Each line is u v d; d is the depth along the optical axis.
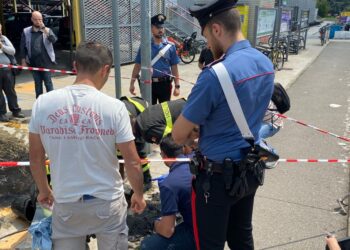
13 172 3.67
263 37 14.70
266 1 20.06
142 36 4.63
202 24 1.97
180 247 2.55
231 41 1.93
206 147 2.01
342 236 3.37
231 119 1.90
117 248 2.19
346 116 7.68
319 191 4.24
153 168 4.69
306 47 23.05
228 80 1.82
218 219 2.06
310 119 7.37
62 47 15.56
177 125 1.97
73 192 2.02
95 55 2.02
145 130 3.34
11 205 3.38
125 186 3.47
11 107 6.38
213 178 2.00
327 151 5.60
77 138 1.96
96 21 11.70
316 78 12.34
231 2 1.90
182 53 14.41
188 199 2.46
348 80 12.06
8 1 17.19
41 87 6.90
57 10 18.05
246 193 2.07
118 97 4.96
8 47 6.15
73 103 1.96
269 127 3.52
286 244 3.25
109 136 1.99
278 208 3.85
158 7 13.90
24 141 4.05
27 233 2.99
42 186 2.18
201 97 1.85
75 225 2.11
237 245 2.43
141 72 4.77
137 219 3.30
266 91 1.98
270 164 2.45
